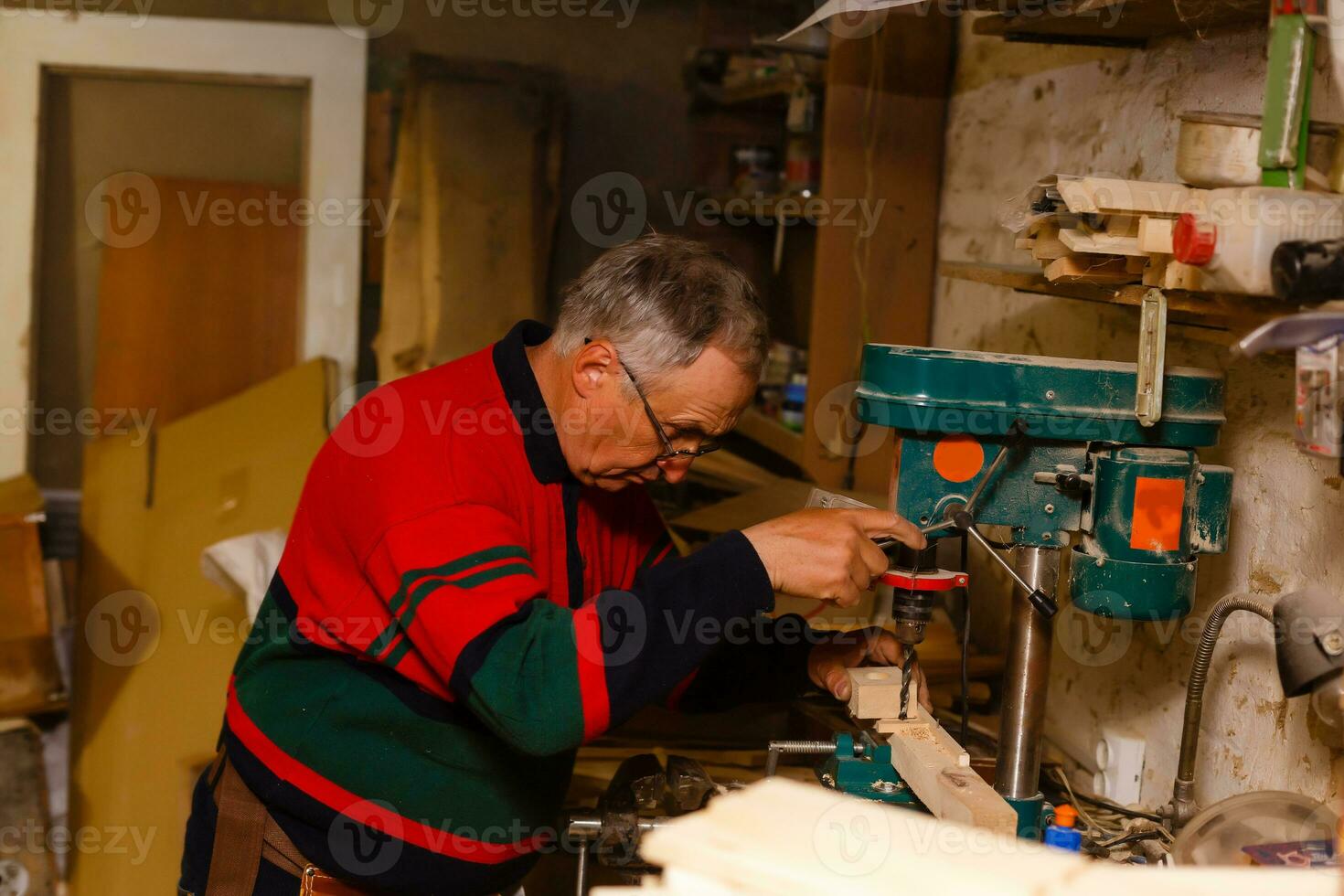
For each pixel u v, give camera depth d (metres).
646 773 1.43
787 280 3.53
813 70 2.83
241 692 1.43
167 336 3.28
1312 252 0.91
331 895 1.36
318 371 3.15
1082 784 1.81
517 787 1.37
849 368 2.55
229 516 2.91
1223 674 1.48
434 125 3.53
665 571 1.17
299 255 3.32
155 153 3.28
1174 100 1.63
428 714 1.31
